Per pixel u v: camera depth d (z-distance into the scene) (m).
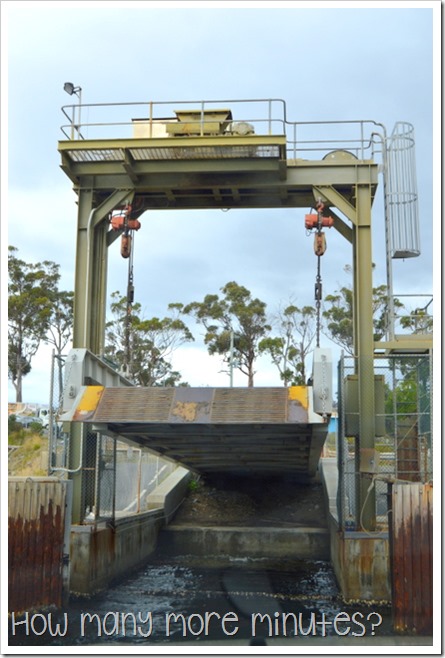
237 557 25.56
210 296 53.97
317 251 19.41
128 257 20.14
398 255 19.47
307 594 19.36
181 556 25.70
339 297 52.94
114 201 20.27
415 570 14.27
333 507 25.55
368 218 19.58
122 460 28.09
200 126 20.17
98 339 20.28
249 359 52.56
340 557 18.11
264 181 20.06
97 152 19.52
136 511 25.78
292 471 27.38
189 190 21.12
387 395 20.75
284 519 28.03
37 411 47.81
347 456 19.25
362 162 19.81
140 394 15.60
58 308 49.59
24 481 14.65
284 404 15.09
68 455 18.70
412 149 19.73
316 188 19.91
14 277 49.09
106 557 19.09
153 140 19.12
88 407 15.61
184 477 30.25
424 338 19.81
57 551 15.58
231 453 22.80
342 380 18.39
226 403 15.24
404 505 14.50
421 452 17.91
